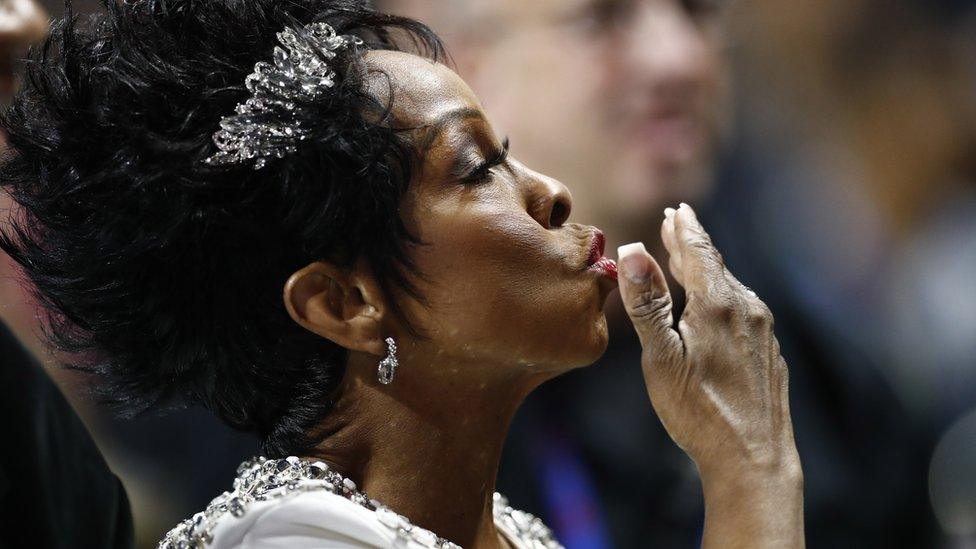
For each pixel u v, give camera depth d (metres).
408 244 4.89
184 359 5.05
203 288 4.93
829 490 8.83
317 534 4.76
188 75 4.93
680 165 8.71
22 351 4.65
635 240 8.78
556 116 8.59
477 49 8.67
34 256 5.24
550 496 8.40
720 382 5.18
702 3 8.85
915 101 12.05
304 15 5.32
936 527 9.41
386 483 5.03
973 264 11.19
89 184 4.98
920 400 10.58
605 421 8.54
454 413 5.07
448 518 5.11
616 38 8.55
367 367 5.04
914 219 11.68
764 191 10.04
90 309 5.11
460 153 4.97
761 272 9.15
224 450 8.41
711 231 9.12
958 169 11.80
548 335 4.97
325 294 4.92
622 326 8.69
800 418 8.93
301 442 5.07
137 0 5.09
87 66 5.07
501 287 4.92
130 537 5.23
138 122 4.93
